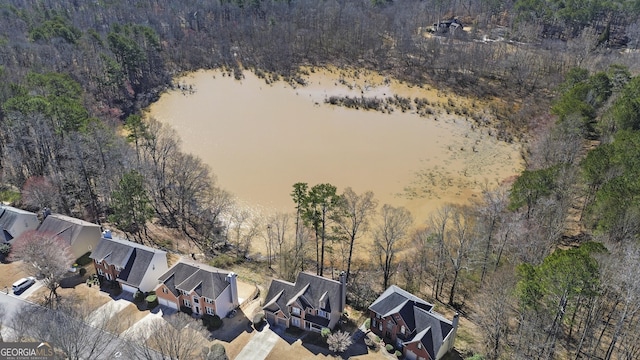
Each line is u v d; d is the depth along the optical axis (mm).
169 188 97875
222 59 176375
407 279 77875
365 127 135125
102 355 57500
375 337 65375
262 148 123312
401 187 108250
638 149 75375
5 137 99625
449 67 166125
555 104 119500
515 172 113938
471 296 75188
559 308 56312
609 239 67688
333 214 78125
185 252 85000
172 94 151000
